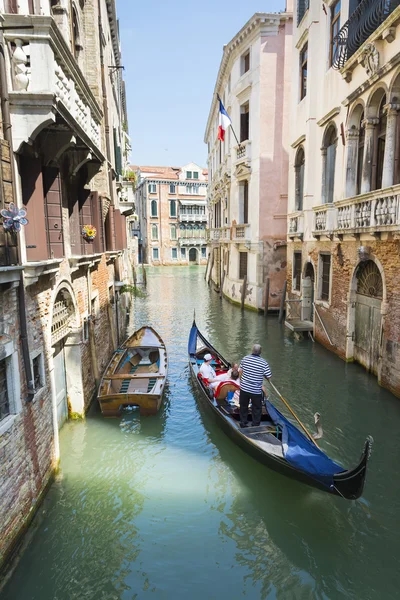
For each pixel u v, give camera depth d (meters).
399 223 7.39
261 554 4.57
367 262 9.19
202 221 48.22
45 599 3.98
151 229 47.22
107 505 5.30
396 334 7.87
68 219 7.07
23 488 4.58
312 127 12.07
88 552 4.55
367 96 8.76
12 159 4.39
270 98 16.94
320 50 11.56
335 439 6.75
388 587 4.11
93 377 8.25
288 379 9.40
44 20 4.21
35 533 4.71
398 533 4.78
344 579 4.22
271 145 17.20
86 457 6.38
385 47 8.00
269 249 17.73
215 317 17.52
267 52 16.66
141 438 6.99
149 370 9.63
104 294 9.88
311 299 13.45
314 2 11.62
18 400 4.39
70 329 7.07
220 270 26.12
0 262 4.02
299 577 4.26
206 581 4.23
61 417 7.02
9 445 4.19
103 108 11.11
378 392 8.34
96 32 9.38
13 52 4.37
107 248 10.63
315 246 12.17
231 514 5.19
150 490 5.65
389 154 8.05
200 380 8.41
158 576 4.28
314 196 12.34
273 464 5.52
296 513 5.19
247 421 6.39
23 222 4.17
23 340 4.52
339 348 10.71
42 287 5.26
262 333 14.22
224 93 22.73
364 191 9.05
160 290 27.33
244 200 19.78
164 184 46.84
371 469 5.94
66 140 5.50
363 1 8.80
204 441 6.95
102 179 10.51
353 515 5.08
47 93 4.32
